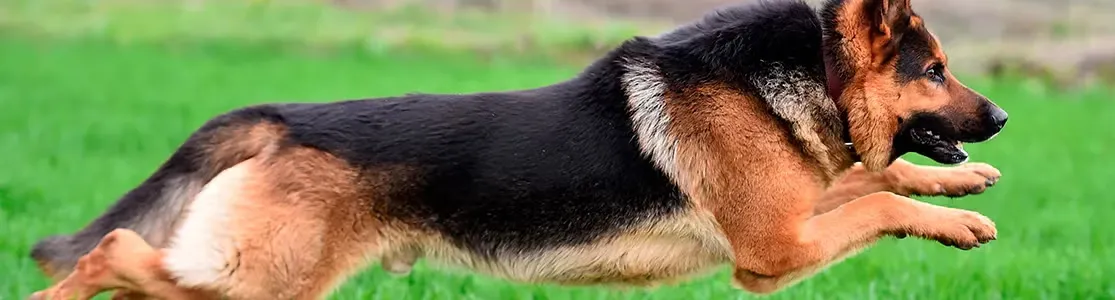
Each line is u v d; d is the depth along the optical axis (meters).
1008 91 25.50
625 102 6.14
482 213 5.98
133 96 21.98
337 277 5.94
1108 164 16.47
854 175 6.86
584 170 6.01
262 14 34.34
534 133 6.04
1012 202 12.97
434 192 5.94
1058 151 17.69
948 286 8.20
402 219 5.96
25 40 30.39
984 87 25.92
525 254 6.08
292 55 29.56
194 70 26.33
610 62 6.28
